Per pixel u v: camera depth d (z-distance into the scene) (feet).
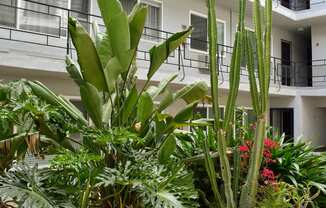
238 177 8.90
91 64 7.81
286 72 41.52
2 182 6.00
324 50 40.32
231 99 8.07
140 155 7.37
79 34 7.52
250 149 9.98
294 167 11.18
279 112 40.55
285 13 37.40
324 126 41.60
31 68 18.58
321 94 36.68
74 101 23.07
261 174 9.89
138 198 7.14
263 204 8.62
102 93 8.84
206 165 8.47
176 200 6.36
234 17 35.37
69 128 7.84
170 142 7.86
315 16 37.78
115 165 7.36
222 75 30.86
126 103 8.27
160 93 9.37
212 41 7.93
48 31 21.43
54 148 7.94
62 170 6.89
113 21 7.62
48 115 7.61
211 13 7.88
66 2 22.49
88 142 7.60
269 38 8.09
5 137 7.57
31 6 20.80
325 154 13.06
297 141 14.23
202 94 9.84
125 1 26.30
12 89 8.05
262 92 8.05
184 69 29.30
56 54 21.66
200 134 11.41
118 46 7.82
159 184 6.59
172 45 8.41
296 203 9.39
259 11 8.07
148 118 8.18
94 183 6.70
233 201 8.10
